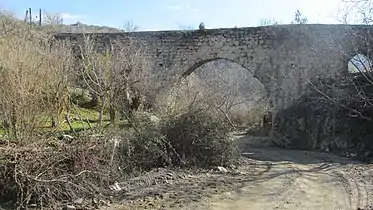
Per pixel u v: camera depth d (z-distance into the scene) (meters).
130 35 25.45
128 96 17.08
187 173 11.95
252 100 34.84
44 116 10.42
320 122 21.53
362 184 11.63
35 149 8.38
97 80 15.91
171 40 25.06
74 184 8.61
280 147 22.48
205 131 13.21
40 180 8.09
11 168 8.12
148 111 16.52
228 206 8.90
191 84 25.11
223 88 30.00
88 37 22.53
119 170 10.47
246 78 35.88
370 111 19.42
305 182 11.78
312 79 22.97
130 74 19.03
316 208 8.91
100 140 9.95
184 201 9.05
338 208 8.91
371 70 17.50
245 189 10.52
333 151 20.17
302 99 23.14
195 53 24.75
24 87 9.48
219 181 11.27
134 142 11.73
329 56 22.89
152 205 8.64
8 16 25.02
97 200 8.72
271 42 23.77
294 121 22.86
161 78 24.89
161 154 12.19
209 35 24.53
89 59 17.97
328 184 11.59
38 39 19.66
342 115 20.64
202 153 13.13
